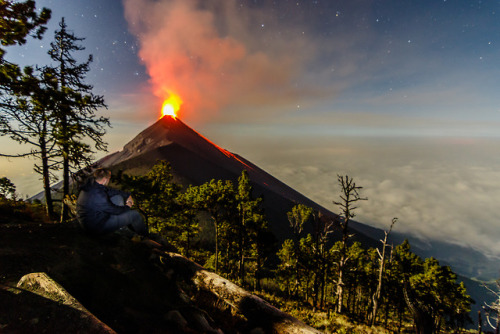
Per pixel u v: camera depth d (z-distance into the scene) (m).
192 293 4.73
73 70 16.06
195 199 29.23
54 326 2.20
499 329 18.72
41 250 4.00
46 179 15.52
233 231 33.84
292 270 39.31
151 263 4.89
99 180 4.73
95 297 3.25
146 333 2.89
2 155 11.06
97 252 4.47
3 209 13.40
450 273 32.28
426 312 5.03
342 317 17.61
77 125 13.11
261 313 4.11
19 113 11.25
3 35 6.30
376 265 36.28
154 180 23.38
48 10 6.64
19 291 2.63
